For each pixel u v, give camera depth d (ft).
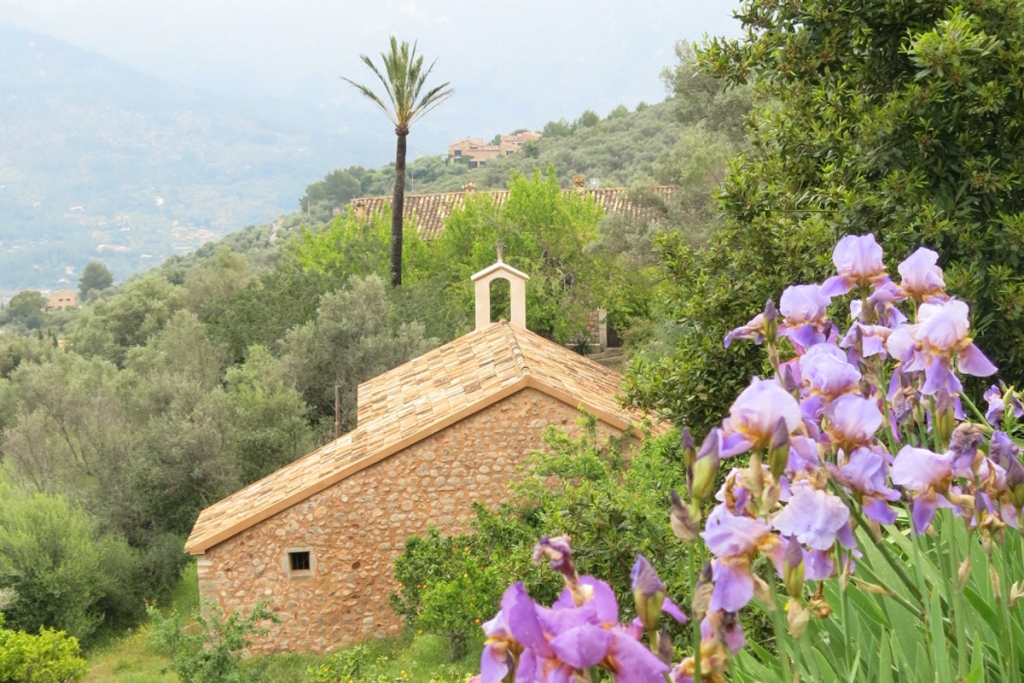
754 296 28.35
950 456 7.08
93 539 75.25
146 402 91.04
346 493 57.98
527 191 130.52
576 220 128.36
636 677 4.72
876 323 9.43
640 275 118.21
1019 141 26.35
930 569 8.95
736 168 30.96
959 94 25.55
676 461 30.07
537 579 26.99
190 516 78.95
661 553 22.79
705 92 108.58
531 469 49.11
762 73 32.35
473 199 135.23
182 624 70.23
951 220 25.59
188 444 79.41
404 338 97.86
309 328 99.19
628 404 31.65
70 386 93.04
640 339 115.14
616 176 245.04
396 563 54.03
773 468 5.82
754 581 5.50
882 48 30.37
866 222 26.40
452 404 58.44
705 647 5.44
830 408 7.07
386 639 57.98
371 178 412.57
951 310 7.98
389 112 115.85
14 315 349.20
